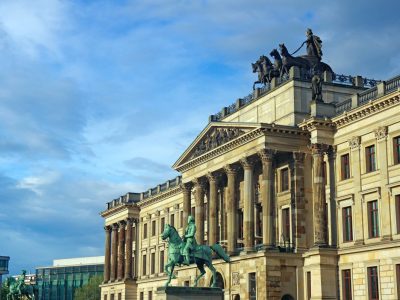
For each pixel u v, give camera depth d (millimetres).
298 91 92625
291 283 86625
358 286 80875
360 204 82312
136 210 156625
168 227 61438
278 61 101250
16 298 119750
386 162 78875
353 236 83312
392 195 77312
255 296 88125
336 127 88062
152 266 147000
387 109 79375
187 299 58906
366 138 82750
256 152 90938
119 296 155000
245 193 93062
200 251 61625
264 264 85750
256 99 101375
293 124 91250
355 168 83875
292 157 91250
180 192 135875
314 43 101812
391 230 77062
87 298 199625
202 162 106938
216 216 103312
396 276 75438
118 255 160625
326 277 83438
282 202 93188
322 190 86750
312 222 89438
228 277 94375
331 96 95188
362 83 98250
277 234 93250
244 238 92625
